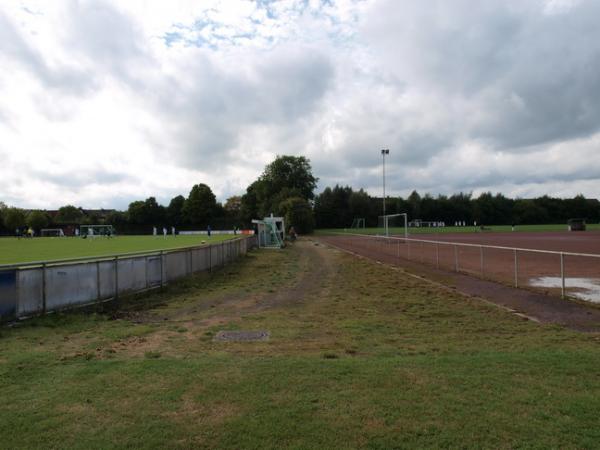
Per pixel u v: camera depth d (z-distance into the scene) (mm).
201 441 3664
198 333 8094
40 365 5996
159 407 4387
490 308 10148
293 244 43812
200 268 17922
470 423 3896
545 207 120438
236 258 25516
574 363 5617
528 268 19109
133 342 7430
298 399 4504
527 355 6043
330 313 9945
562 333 7652
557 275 16406
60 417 4195
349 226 110938
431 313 9727
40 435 3824
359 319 9164
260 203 97938
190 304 11531
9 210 92625
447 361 5777
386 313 9844
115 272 11742
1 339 7703
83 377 5379
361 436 3699
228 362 5938
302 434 3750
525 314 9461
